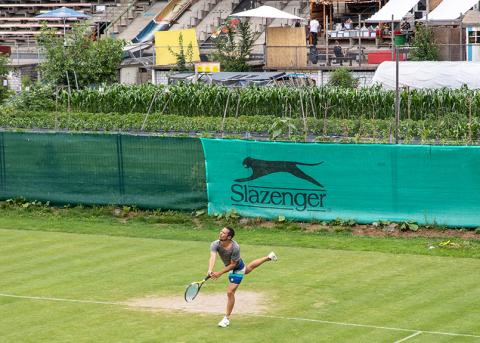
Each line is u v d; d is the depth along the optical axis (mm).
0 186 67125
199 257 52594
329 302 43531
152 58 131750
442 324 40031
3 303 44406
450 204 56844
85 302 44312
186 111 104562
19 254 54125
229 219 61125
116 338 38969
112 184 64438
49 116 99250
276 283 46875
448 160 56625
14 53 146625
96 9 158625
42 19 156125
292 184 59688
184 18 149375
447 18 113562
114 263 51562
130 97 106250
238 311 42500
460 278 47344
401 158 57406
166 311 42719
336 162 58688
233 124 91438
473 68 98438
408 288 45594
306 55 121812
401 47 119562
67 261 52219
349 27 133500
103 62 121688
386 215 58000
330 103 99500
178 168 62594
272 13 123125
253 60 129750
